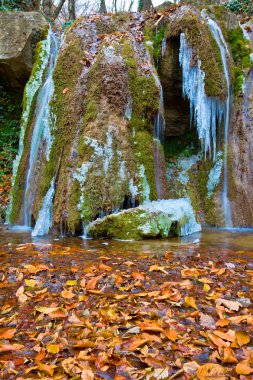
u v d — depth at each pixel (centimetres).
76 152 481
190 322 203
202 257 336
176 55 612
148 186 481
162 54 614
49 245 384
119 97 501
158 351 173
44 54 668
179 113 673
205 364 159
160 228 430
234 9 911
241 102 620
